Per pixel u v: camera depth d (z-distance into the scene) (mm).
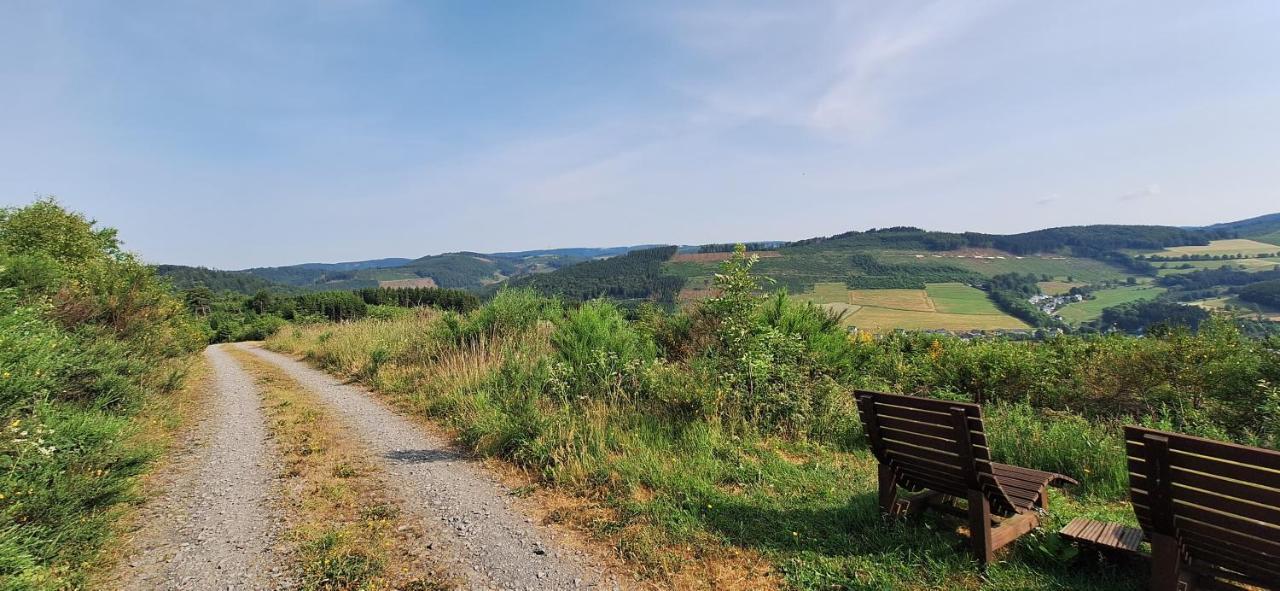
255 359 19703
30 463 4320
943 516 3979
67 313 10016
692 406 6438
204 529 4262
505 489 5027
